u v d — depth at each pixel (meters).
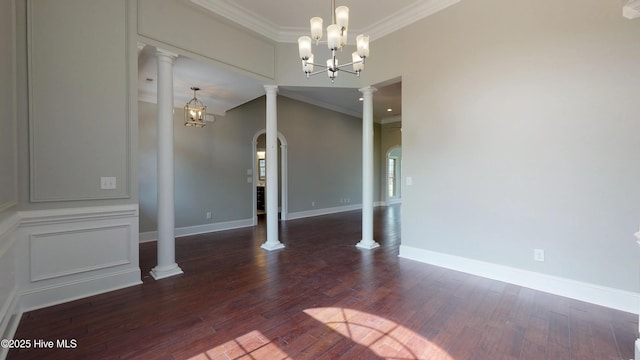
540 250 2.75
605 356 1.76
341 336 1.98
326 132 7.78
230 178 5.89
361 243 4.40
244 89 4.45
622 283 2.35
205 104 5.34
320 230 5.65
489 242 3.07
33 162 2.36
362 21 3.90
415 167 3.69
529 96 2.78
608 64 2.38
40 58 2.38
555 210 2.66
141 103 4.69
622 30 2.32
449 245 3.39
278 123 6.60
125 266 2.86
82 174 2.60
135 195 2.92
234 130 5.95
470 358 1.75
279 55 4.23
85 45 2.60
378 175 9.80
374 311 2.34
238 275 3.17
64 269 2.51
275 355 1.78
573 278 2.57
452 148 3.34
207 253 4.04
